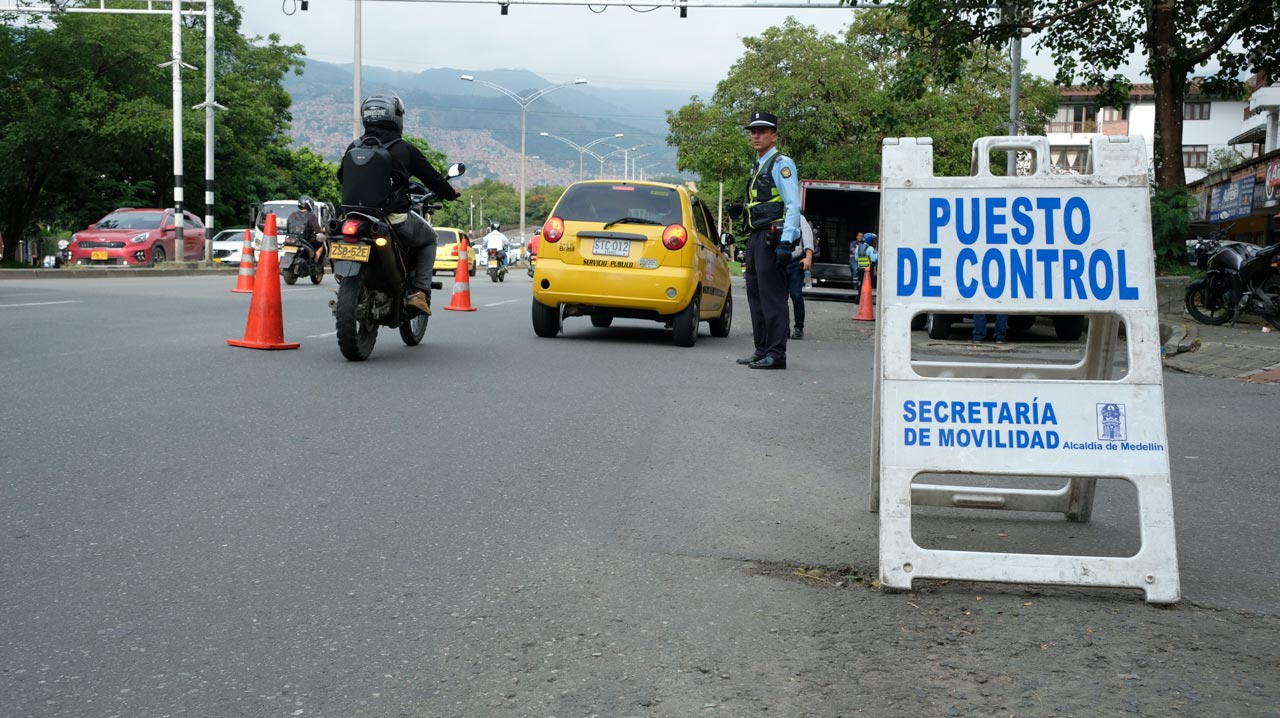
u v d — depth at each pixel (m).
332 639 3.38
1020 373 4.84
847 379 10.22
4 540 4.28
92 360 9.36
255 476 5.44
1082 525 4.98
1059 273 4.04
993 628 3.57
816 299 30.16
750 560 4.29
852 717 2.88
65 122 39.88
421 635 3.42
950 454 3.96
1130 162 4.08
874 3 20.86
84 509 4.74
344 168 9.67
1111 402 3.96
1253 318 17.33
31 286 20.44
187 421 6.76
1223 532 4.92
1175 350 13.25
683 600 3.79
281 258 24.47
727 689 3.05
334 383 8.54
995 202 4.10
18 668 3.10
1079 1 20.42
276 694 2.98
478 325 14.64
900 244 4.10
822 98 48.84
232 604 3.66
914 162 4.15
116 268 28.33
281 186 56.25
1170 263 20.08
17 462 5.55
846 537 4.64
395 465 5.81
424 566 4.12
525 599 3.78
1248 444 7.25
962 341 15.37
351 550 4.29
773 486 5.62
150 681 3.04
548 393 8.52
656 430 7.13
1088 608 3.79
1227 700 3.01
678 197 12.76
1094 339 4.66
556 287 12.57
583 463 6.03
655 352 12.08
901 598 3.86
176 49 34.41
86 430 6.38
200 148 45.09
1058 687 3.09
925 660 3.28
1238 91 22.31
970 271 4.06
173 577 3.91
